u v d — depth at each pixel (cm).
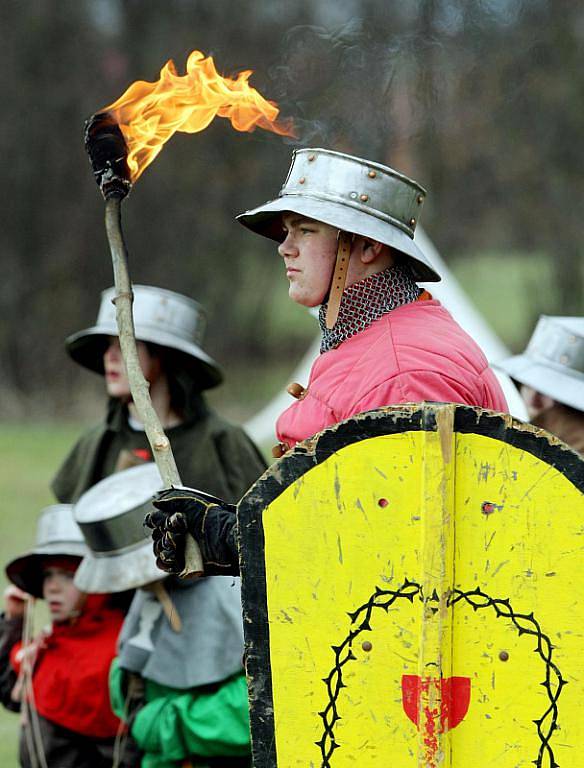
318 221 944
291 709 811
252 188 5575
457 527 793
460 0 4722
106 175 961
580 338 1391
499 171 5369
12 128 5412
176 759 1244
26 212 5412
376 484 802
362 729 804
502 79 5009
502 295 5969
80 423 5028
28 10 5381
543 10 5084
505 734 787
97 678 1373
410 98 4531
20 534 2739
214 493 1508
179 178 5547
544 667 784
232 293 5741
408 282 957
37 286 5384
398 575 799
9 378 5256
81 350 1680
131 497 1284
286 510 813
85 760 1385
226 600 1278
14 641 1480
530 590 786
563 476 782
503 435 788
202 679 1238
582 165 5397
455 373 881
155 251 5597
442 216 5653
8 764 1628
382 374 883
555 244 5762
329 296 944
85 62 5438
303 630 810
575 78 5128
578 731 779
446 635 788
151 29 5350
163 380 1540
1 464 3781
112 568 1273
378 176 932
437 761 786
